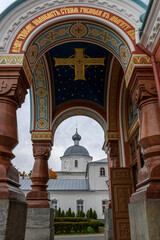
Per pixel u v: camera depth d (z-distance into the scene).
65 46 7.98
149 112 4.27
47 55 8.44
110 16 5.31
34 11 5.31
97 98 10.38
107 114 9.62
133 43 4.86
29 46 5.07
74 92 10.25
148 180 3.76
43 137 9.06
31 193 8.23
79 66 8.84
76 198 31.28
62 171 43.12
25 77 4.89
